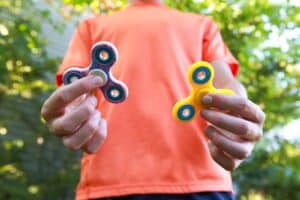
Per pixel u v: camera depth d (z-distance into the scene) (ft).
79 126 1.77
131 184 2.08
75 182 7.99
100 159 2.15
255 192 7.85
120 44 2.37
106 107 2.21
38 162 8.44
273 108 7.30
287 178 7.74
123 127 2.17
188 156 2.13
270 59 7.22
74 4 6.88
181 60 2.33
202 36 2.47
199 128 2.17
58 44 9.68
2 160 8.03
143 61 2.30
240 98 1.80
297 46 7.12
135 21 2.43
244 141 1.84
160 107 2.20
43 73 7.91
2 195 7.45
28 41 7.56
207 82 1.85
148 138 2.15
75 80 1.79
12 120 8.23
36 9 8.14
